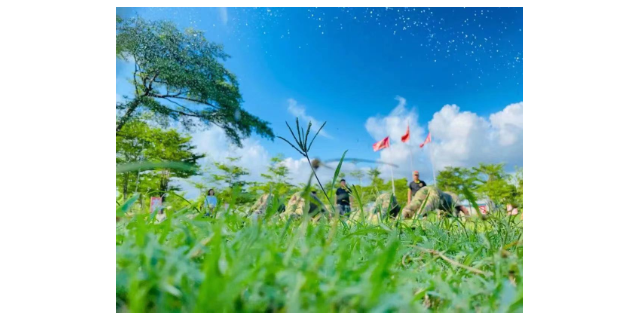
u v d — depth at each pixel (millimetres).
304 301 406
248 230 579
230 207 666
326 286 420
